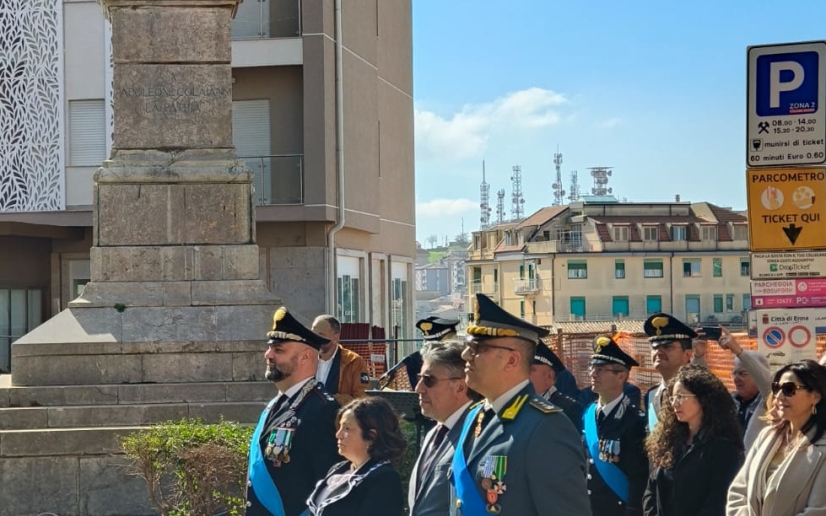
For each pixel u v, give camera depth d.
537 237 87.69
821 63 9.04
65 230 30.72
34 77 30.75
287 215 30.61
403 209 39.88
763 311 9.12
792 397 6.57
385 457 6.77
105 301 15.12
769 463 6.70
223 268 15.45
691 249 83.62
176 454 10.90
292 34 31.47
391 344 29.31
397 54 39.22
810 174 9.09
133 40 15.77
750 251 9.16
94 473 13.30
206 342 14.69
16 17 30.72
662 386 8.61
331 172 31.20
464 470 5.69
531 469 5.49
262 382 14.45
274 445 7.60
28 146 30.69
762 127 9.12
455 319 9.37
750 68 9.14
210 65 15.80
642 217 85.88
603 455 8.70
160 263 15.42
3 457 13.35
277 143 31.33
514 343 5.73
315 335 7.77
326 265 31.20
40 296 31.28
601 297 83.38
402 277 40.09
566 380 11.06
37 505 13.29
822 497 6.46
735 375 9.46
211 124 15.79
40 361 14.51
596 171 110.62
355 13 33.44
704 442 7.54
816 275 9.09
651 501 7.87
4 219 30.45
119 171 15.55
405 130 40.28
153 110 15.75
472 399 6.63
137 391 14.23
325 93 30.86
